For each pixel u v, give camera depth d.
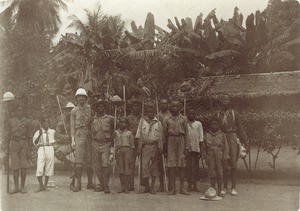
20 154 6.52
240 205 5.56
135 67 9.34
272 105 9.41
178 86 8.80
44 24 9.56
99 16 9.62
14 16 9.59
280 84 10.23
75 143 6.66
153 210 5.28
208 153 6.25
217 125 6.29
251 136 8.00
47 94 8.70
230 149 6.34
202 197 6.00
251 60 10.94
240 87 10.12
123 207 5.44
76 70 9.42
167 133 6.42
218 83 10.19
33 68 9.00
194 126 6.79
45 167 6.71
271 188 6.64
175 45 9.98
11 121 6.56
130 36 10.03
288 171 8.18
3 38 9.06
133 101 7.02
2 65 8.88
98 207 5.44
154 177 6.42
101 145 6.52
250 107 9.34
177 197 6.12
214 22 11.25
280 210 5.29
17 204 5.75
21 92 8.57
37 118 7.67
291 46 11.70
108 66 9.54
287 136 7.83
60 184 7.25
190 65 9.47
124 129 6.61
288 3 11.20
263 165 8.95
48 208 5.49
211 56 10.26
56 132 7.48
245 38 10.94
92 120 6.75
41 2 9.47
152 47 9.91
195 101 8.30
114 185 7.19
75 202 5.78
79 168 6.62
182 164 6.35
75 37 9.71
